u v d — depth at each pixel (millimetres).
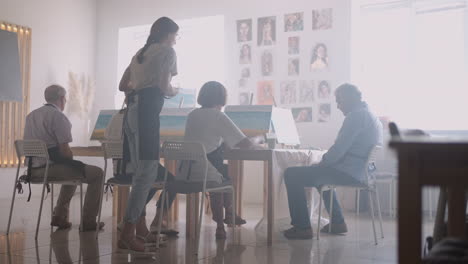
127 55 8695
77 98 8312
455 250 1309
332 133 6910
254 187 7223
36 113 4238
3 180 7355
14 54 7363
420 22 6535
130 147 3355
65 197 4492
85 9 8734
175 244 3822
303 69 7121
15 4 7578
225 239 4066
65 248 3604
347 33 6809
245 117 4500
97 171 4402
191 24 8117
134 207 3301
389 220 5336
